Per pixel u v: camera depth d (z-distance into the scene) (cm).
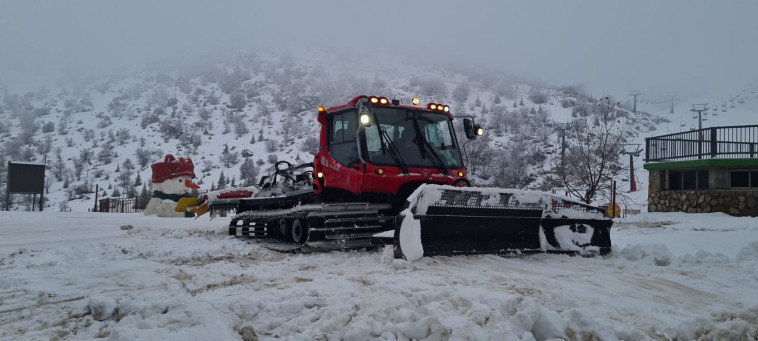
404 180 788
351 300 425
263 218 1048
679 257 734
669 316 439
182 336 347
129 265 670
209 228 1470
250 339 360
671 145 1864
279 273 596
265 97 14512
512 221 743
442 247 691
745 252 750
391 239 675
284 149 9075
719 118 9406
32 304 452
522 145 6600
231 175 7650
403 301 397
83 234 1248
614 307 460
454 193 688
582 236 784
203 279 559
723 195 1667
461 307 393
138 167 9044
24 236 1197
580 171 1527
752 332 387
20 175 3186
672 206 1825
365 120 744
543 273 614
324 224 759
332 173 842
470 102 12706
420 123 843
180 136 10938
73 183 8150
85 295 489
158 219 2177
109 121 13125
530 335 354
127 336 340
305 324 382
